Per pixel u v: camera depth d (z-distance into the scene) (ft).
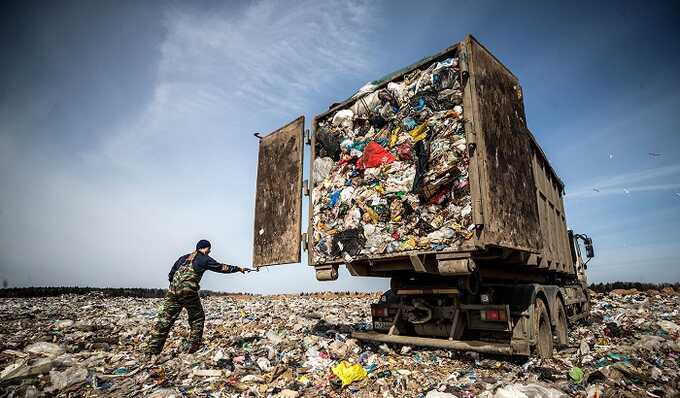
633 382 13.89
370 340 19.70
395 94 17.26
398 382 14.57
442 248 14.53
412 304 19.38
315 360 17.47
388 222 16.51
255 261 22.70
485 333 18.33
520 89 18.63
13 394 13.00
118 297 63.31
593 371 14.84
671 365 16.02
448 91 15.31
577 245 35.40
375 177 17.28
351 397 13.30
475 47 15.35
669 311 34.81
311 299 60.13
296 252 19.92
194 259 19.74
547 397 11.55
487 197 13.83
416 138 16.03
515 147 16.97
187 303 19.51
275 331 26.37
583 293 32.68
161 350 19.33
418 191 15.44
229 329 28.25
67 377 14.42
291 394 13.17
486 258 15.31
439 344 17.17
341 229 18.30
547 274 27.14
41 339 23.08
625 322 29.04
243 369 16.21
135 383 14.39
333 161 19.92
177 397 12.76
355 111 19.12
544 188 24.39
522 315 17.43
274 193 22.25
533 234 17.21
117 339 23.70
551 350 18.74
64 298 57.57
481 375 15.30
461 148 14.49
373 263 18.06
